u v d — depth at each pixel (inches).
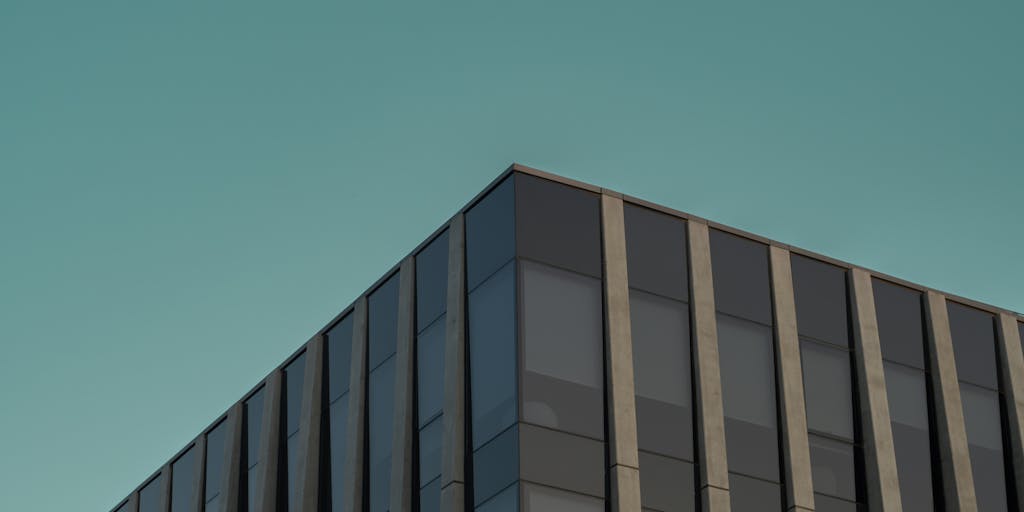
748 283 1567.4
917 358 1638.8
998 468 1628.9
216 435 1924.2
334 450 1683.1
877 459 1544.0
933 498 1577.3
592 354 1446.9
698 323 1505.9
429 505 1472.7
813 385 1556.3
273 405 1804.9
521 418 1382.9
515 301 1429.6
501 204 1492.4
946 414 1610.5
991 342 1697.8
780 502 1480.1
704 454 1449.3
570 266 1472.7
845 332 1608.0
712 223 1572.3
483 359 1454.2
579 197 1509.6
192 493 1929.1
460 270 1520.7
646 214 1537.9
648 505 1403.8
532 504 1354.6
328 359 1748.3
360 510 1593.3
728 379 1505.9
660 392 1461.6
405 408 1544.0
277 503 1754.4
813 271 1617.9
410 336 1582.2
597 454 1407.5
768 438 1504.7
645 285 1502.2
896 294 1659.7
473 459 1427.2
